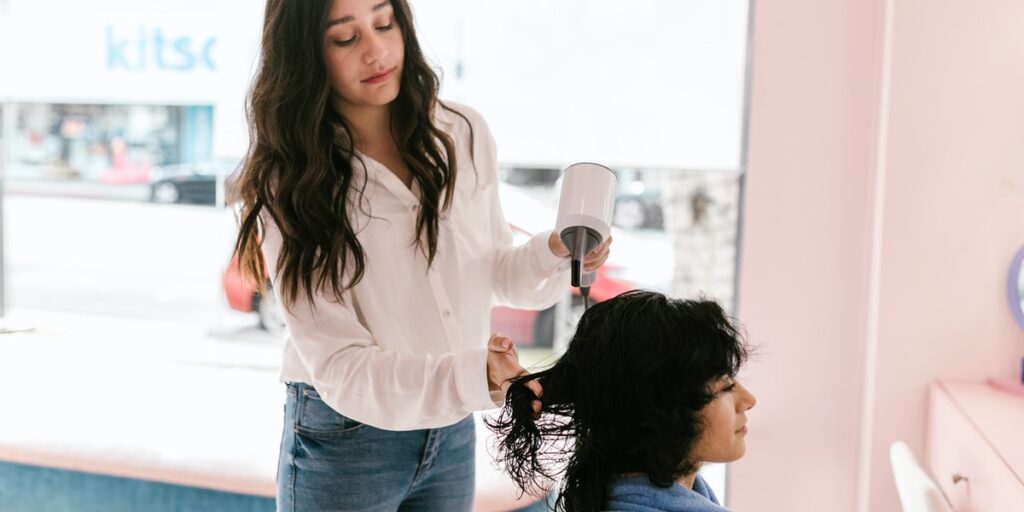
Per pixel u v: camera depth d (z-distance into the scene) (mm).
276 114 1346
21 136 4445
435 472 1533
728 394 1049
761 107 2256
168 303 4426
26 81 3570
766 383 2326
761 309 2316
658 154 2844
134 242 4445
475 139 1537
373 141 1462
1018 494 1366
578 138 2908
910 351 2090
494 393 1229
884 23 2125
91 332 4309
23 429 2516
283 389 2869
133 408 2674
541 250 1478
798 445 2336
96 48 3482
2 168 3711
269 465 2305
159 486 2322
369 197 1414
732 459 1062
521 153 2961
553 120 2924
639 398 998
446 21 2951
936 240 2055
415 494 1578
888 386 2109
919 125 2033
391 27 1372
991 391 1985
